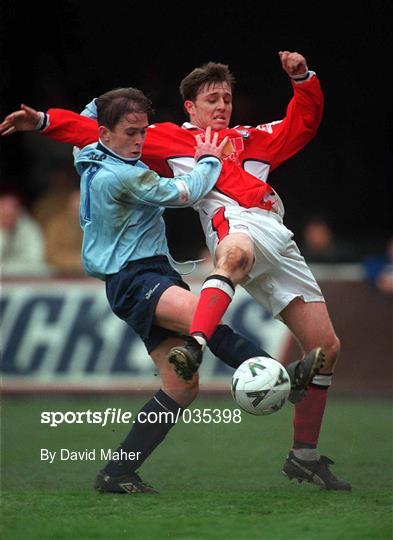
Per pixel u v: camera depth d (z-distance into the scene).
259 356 16.09
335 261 37.97
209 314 15.58
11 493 17.05
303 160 43.41
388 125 44.34
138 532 13.66
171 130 18.00
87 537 13.46
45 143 41.09
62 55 43.59
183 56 44.12
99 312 31.42
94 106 18.47
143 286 16.48
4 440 23.77
